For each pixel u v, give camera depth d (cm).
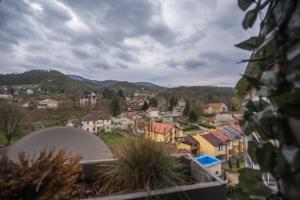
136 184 129
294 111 48
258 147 57
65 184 112
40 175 105
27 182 101
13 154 144
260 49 61
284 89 52
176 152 158
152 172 129
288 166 46
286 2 53
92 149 187
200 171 144
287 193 48
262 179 65
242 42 74
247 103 71
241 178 69
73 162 123
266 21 62
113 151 150
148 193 115
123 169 134
